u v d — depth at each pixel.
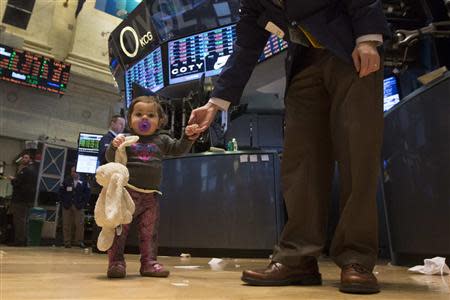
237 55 1.63
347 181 1.36
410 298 1.14
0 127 9.76
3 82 9.91
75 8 11.19
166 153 1.97
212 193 4.15
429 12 3.38
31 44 10.34
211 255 4.05
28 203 7.35
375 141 1.31
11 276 1.73
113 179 1.62
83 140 7.47
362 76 1.30
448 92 2.19
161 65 6.44
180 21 6.50
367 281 1.23
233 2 6.03
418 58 3.60
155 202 1.92
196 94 5.45
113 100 11.57
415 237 2.50
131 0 11.55
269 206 3.98
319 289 1.33
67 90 10.83
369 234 1.33
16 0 10.02
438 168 2.27
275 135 6.24
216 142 5.07
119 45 7.34
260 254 3.92
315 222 1.45
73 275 1.82
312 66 1.49
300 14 1.37
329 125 1.53
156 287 1.38
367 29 1.26
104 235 1.66
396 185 2.72
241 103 6.18
